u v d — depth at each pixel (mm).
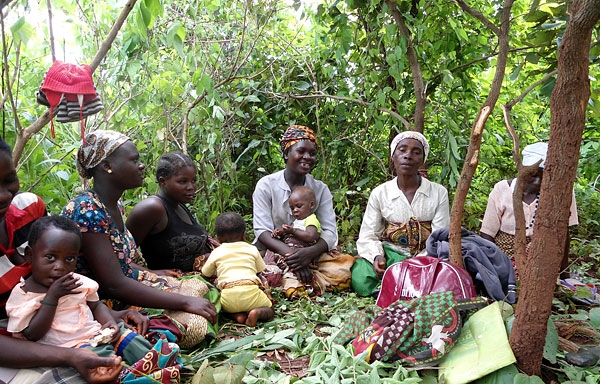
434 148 5738
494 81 3043
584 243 5465
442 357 2648
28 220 2432
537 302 2416
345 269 4152
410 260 3453
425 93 4938
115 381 2262
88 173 2930
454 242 3301
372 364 2613
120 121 4434
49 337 2289
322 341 2979
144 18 2787
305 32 6504
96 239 2773
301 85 5594
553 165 2297
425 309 2840
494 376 2465
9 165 2129
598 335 3053
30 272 2348
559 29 3391
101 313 2527
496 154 5844
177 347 2551
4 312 2326
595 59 3611
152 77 4258
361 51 5191
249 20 5188
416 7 4988
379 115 5344
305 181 4414
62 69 2684
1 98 2979
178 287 3221
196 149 5492
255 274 3525
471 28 5371
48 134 4316
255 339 3031
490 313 2775
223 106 4934
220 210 5016
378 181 5984
